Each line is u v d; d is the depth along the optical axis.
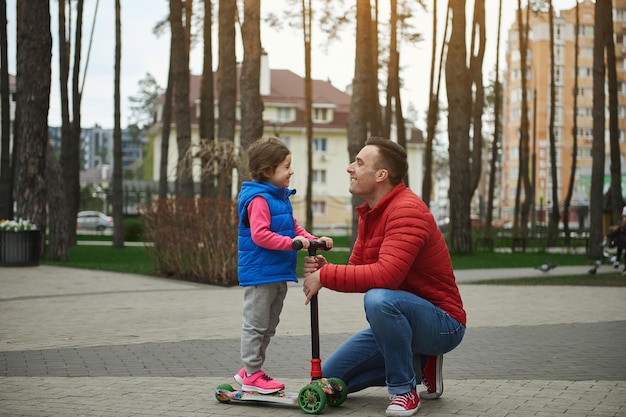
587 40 90.31
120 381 5.76
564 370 6.23
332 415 4.71
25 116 19.33
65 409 4.85
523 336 8.12
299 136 68.81
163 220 16.12
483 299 12.12
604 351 7.17
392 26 28.73
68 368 6.27
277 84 70.94
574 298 12.31
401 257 4.72
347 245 35.69
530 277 17.09
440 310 4.90
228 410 4.85
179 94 23.42
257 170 5.09
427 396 5.16
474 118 32.97
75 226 31.41
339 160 69.81
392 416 4.66
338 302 11.38
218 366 6.39
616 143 26.23
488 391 5.41
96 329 8.55
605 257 23.61
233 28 23.17
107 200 69.81
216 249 14.67
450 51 25.81
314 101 68.88
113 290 13.29
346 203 69.81
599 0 22.34
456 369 6.28
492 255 26.77
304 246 4.82
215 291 13.34
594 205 23.09
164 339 7.83
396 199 4.91
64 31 27.88
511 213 92.25
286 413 4.78
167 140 31.92
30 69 19.34
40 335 8.08
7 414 4.71
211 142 20.81
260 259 5.03
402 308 4.70
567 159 90.12
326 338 7.87
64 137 29.27
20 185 19.41
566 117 90.19
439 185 115.81
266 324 5.08
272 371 6.20
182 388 5.52
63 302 11.35
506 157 94.00
